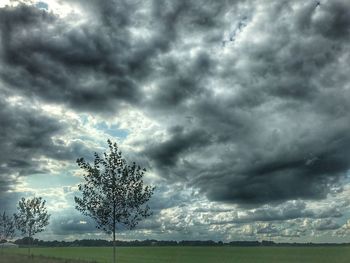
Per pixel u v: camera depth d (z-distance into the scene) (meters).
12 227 81.00
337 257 112.06
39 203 69.62
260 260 103.12
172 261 99.12
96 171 38.00
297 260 102.88
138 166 39.06
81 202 37.81
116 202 37.88
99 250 169.25
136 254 135.88
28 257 61.28
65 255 114.31
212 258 112.25
